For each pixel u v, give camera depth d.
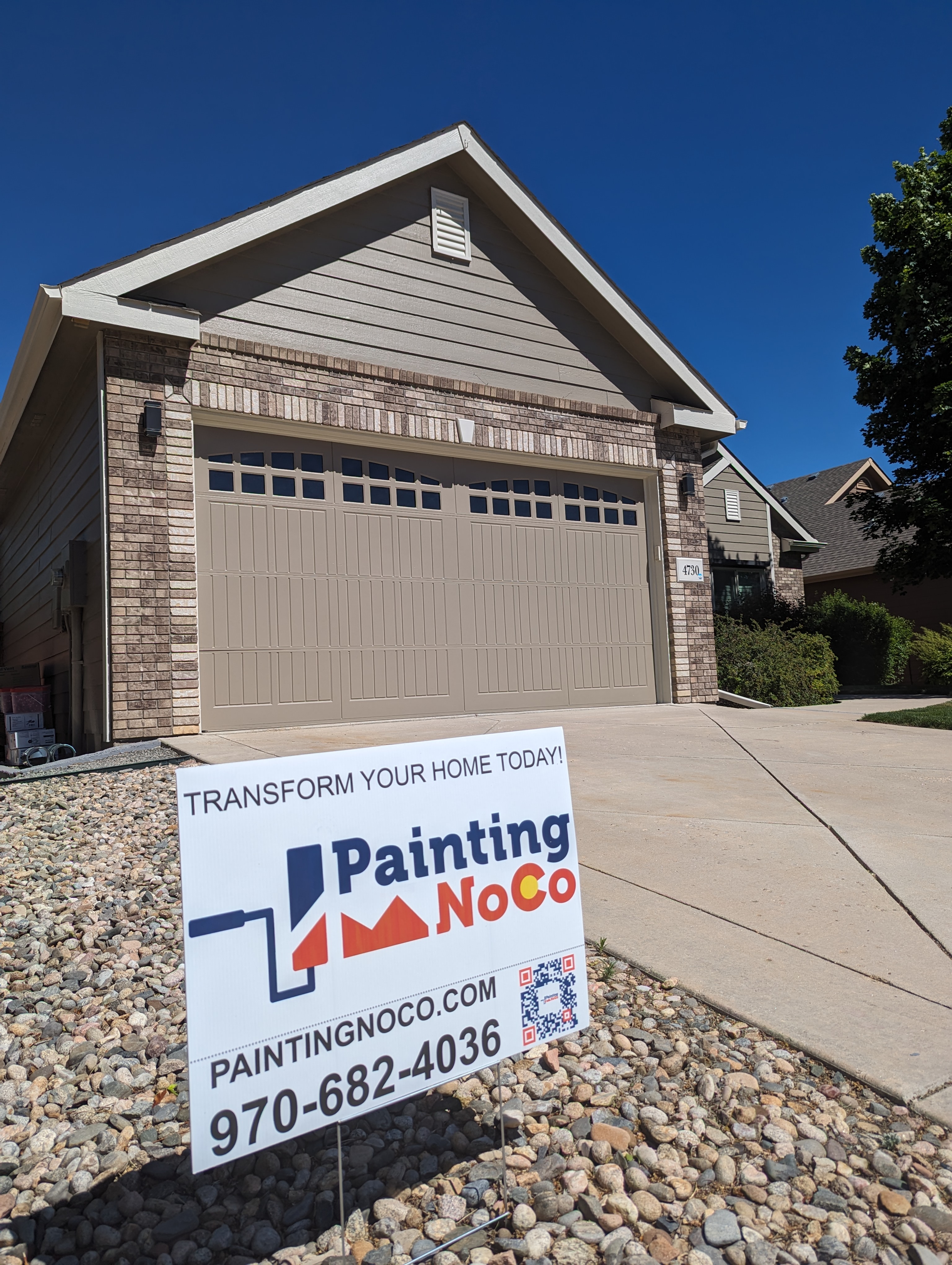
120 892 3.84
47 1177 2.01
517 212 9.70
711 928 3.24
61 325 7.39
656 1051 2.47
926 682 15.86
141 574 7.27
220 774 1.67
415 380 8.94
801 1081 2.30
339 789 1.82
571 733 7.71
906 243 14.23
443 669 9.05
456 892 1.95
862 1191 1.89
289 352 8.15
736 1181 1.94
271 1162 2.04
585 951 2.36
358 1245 1.77
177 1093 2.36
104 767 6.38
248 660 7.84
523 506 9.91
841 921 3.29
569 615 10.14
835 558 23.91
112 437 7.24
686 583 11.03
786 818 4.73
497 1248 1.75
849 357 15.12
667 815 4.81
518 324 9.87
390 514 8.85
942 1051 2.36
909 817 4.76
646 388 10.98
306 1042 1.68
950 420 13.62
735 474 18.38
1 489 12.92
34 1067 2.49
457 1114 2.25
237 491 7.96
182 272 7.64
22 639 13.01
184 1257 1.74
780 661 12.41
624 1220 1.82
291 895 1.71
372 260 8.85
